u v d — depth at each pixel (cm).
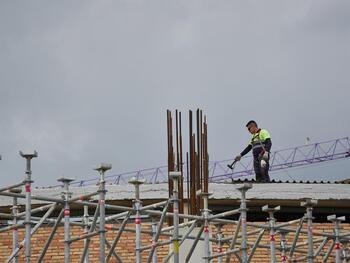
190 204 2933
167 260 2667
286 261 2808
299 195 3266
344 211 3375
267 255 3075
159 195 3133
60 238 3053
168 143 2962
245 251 2459
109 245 2572
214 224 2844
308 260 2670
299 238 3136
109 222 2803
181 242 2556
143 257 3000
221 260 2730
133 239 3034
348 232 2998
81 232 3050
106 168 2283
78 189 3173
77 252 3042
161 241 2720
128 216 2462
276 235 3102
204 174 2948
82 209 3144
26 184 2239
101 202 2283
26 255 2230
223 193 3194
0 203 3152
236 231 2578
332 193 3294
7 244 3031
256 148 3406
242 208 2469
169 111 2970
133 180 2472
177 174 2420
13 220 2534
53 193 3156
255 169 3406
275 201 3250
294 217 3378
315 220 3403
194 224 2541
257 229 2919
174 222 2417
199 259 2834
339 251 2795
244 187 2472
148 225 3009
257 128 3425
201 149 2964
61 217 2388
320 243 3014
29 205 2239
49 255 3042
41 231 3053
